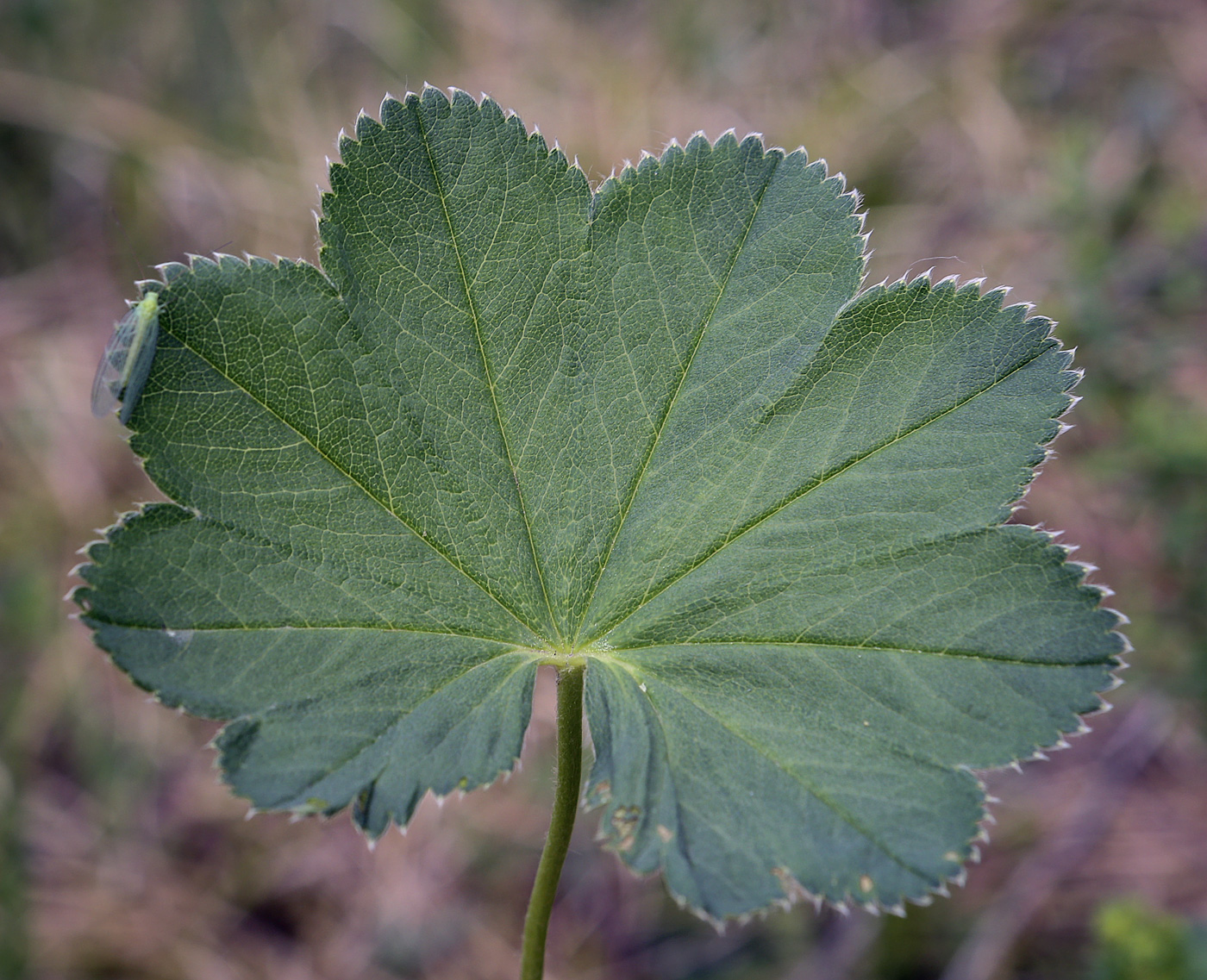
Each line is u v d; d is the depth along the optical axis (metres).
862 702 0.22
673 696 0.23
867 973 0.31
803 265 0.23
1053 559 0.22
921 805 0.22
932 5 0.53
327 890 0.35
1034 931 0.32
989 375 0.23
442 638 0.23
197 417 0.22
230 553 0.22
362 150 0.22
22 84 0.50
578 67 0.51
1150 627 0.35
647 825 0.22
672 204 0.23
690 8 0.53
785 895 0.21
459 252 0.23
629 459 0.23
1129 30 0.50
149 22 0.52
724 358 0.23
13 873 0.33
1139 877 0.33
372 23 0.52
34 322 0.46
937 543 0.23
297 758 0.22
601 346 0.23
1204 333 0.39
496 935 0.34
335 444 0.22
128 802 0.36
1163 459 0.35
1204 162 0.45
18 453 0.42
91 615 0.22
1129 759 0.35
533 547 0.23
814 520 0.23
